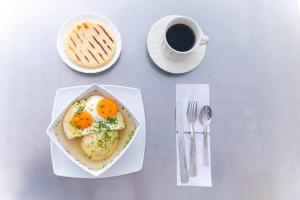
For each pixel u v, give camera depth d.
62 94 0.64
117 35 0.70
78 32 0.69
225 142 0.70
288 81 0.73
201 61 0.72
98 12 0.71
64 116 0.62
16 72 0.68
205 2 0.74
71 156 0.61
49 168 0.66
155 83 0.70
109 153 0.63
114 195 0.66
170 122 0.69
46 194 0.65
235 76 0.72
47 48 0.69
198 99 0.70
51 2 0.71
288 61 0.74
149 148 0.68
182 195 0.67
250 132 0.71
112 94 0.62
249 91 0.72
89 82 0.69
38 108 0.68
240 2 0.75
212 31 0.74
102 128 0.62
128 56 0.71
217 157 0.69
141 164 0.65
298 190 0.69
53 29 0.70
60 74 0.69
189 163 0.68
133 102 0.66
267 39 0.74
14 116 0.67
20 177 0.65
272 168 0.70
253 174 0.69
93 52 0.68
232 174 0.69
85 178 0.66
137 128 0.63
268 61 0.74
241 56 0.73
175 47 0.66
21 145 0.66
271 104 0.72
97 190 0.66
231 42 0.74
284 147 0.71
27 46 0.69
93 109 0.62
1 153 0.66
